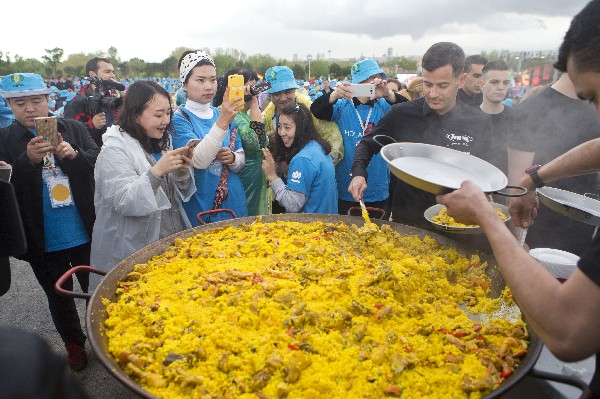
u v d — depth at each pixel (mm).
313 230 2902
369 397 1497
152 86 2910
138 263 2430
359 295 2061
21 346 828
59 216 3357
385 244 2615
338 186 4805
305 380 1546
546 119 3246
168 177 3156
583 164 2186
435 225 2641
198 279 2217
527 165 3357
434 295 2203
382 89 4855
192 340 1736
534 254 2338
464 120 3320
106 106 5621
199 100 3639
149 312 1920
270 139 4441
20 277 5113
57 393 808
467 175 2154
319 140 3822
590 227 3336
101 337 1764
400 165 2111
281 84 4609
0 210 1151
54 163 3311
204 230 2873
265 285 2037
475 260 2449
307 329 1794
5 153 3338
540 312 1196
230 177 3656
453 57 3027
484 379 1535
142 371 1609
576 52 1184
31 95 3305
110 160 2844
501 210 2846
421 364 1681
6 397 735
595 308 1087
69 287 3451
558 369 1753
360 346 1736
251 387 1504
